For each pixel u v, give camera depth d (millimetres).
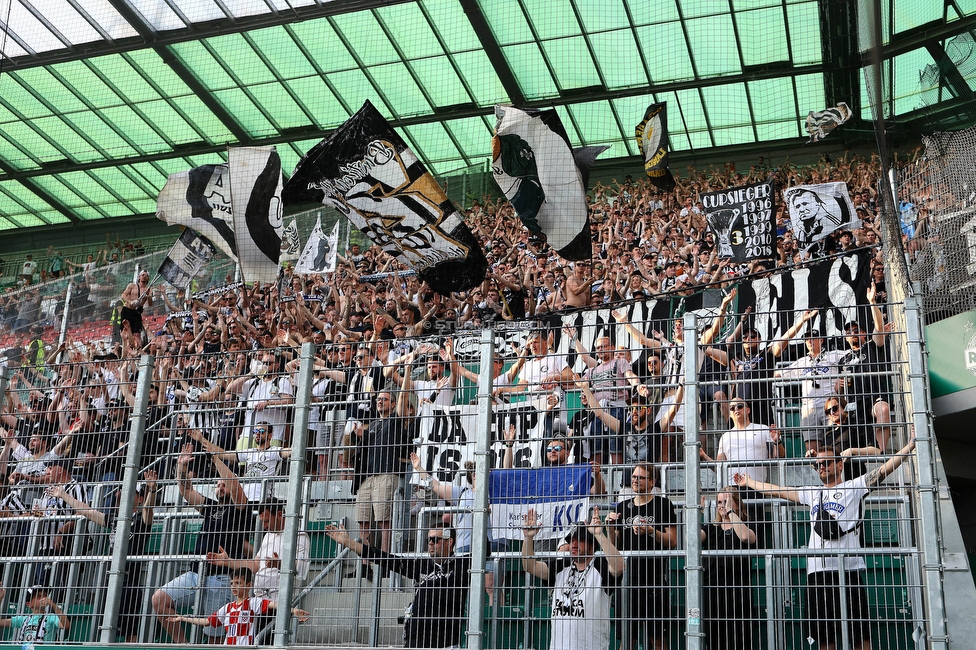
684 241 15398
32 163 23625
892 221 7098
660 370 6398
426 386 6461
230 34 19359
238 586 6160
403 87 20734
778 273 9812
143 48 19766
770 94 19250
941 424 7262
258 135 22406
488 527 5664
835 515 5523
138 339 16188
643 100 20281
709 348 6355
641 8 18219
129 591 6418
